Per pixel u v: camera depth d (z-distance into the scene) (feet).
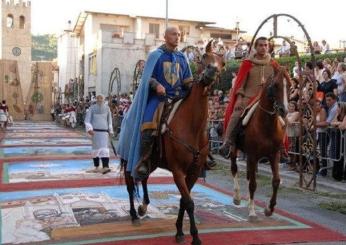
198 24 166.30
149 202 27.35
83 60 160.86
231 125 26.53
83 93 156.87
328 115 39.34
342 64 43.62
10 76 188.14
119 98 92.79
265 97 24.57
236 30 157.07
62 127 132.67
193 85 21.34
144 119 22.17
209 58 20.81
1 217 26.09
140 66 72.59
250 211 25.80
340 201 31.63
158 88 21.70
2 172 43.45
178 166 21.15
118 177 40.29
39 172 43.55
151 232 23.34
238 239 22.33
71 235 22.74
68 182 37.65
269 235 23.11
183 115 21.29
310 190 35.17
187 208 20.61
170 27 22.81
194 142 21.16
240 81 27.04
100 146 42.91
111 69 130.62
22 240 21.99
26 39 209.26
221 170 45.60
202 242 21.77
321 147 39.78
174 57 22.82
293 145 42.63
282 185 37.09
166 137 21.42
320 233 23.63
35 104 192.75
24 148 67.21
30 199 30.83
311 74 36.99
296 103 42.47
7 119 126.11
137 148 22.31
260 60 26.73
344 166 37.37
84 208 28.25
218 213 27.53
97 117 42.93
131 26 160.66
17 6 207.21
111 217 26.18
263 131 24.81
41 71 194.39
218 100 56.59
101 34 130.00
